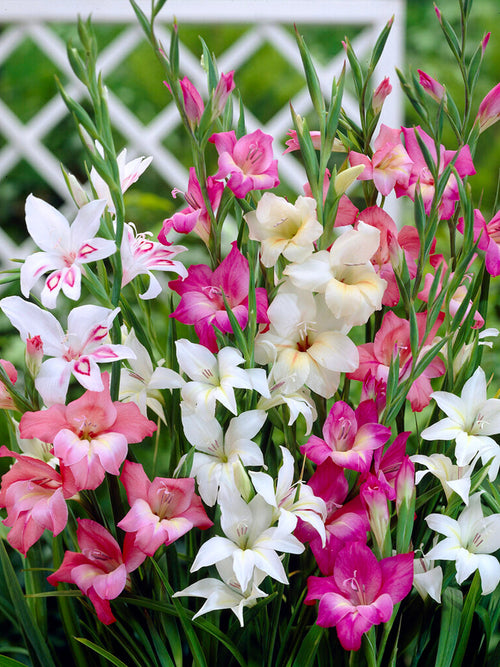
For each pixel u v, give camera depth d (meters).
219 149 1.08
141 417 1.06
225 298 1.05
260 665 1.08
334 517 1.08
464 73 1.10
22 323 1.04
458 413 1.10
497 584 1.10
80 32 1.03
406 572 1.04
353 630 1.02
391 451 1.09
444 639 1.08
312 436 1.07
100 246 1.04
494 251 1.10
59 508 1.04
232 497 1.05
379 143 1.11
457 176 1.06
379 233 1.07
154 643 1.08
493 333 1.13
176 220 1.08
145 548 1.03
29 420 1.03
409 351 1.11
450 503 1.09
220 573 1.05
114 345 1.05
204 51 1.08
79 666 1.13
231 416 1.10
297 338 1.09
